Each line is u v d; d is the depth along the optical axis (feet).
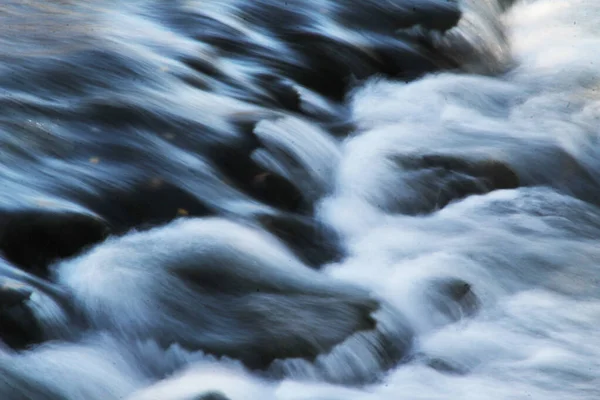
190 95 56.39
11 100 52.42
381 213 52.29
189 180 49.16
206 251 43.96
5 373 36.35
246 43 64.90
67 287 41.37
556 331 43.57
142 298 40.93
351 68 65.92
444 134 59.57
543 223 51.85
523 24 81.66
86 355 38.65
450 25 72.02
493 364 41.32
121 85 55.83
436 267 46.78
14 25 62.39
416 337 42.98
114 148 50.16
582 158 59.31
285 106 59.67
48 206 44.37
